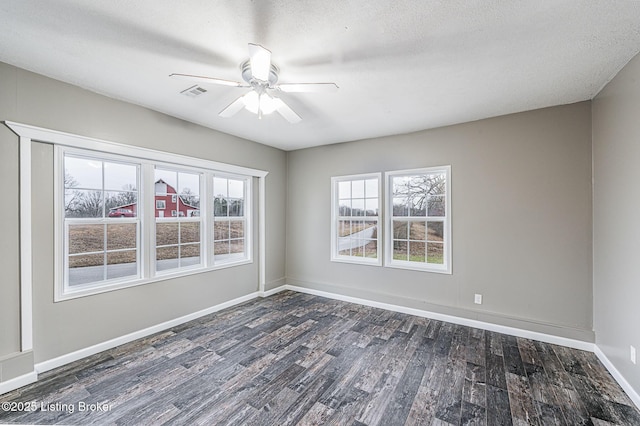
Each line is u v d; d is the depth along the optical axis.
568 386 2.23
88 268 2.75
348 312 3.90
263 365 2.54
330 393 2.16
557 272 2.96
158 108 3.12
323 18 1.67
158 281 3.25
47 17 1.67
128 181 3.05
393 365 2.55
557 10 1.59
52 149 2.47
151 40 1.91
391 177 4.14
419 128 3.74
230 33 1.83
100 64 2.22
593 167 2.78
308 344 2.95
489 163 3.33
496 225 3.29
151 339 3.05
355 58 2.11
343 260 4.50
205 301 3.78
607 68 2.21
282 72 2.31
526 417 1.90
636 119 1.98
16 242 2.26
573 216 2.89
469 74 2.34
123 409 1.97
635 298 2.01
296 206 5.04
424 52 2.03
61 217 2.53
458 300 3.52
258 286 4.66
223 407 2.00
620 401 2.05
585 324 2.82
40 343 2.39
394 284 4.01
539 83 2.48
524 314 3.12
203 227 3.81
